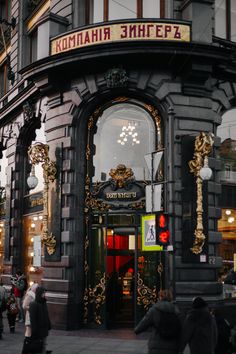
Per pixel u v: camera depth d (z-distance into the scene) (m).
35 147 18.42
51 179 18.14
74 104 17.91
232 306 16.23
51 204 18.05
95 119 18.17
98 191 17.81
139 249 17.14
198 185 16.42
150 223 13.34
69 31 17.62
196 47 16.52
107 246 17.45
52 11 19.81
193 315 9.05
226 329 11.46
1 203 25.55
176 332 8.43
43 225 18.14
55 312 17.09
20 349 13.70
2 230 25.17
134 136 17.84
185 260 16.19
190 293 16.02
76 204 17.64
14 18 24.34
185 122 17.02
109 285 17.44
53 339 15.17
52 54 18.09
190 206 16.45
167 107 17.11
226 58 17.00
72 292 17.11
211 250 16.73
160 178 16.98
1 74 27.09
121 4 18.53
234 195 18.25
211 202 16.92
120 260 17.52
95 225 17.69
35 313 11.01
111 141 18.03
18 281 19.48
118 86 17.31
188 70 16.92
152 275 16.89
